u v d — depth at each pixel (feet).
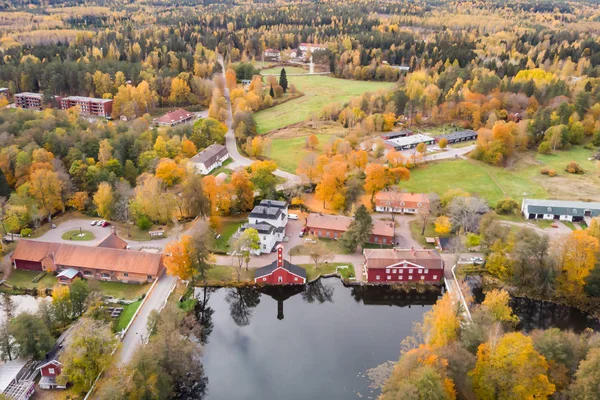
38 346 305.53
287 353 343.05
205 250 394.73
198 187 477.36
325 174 515.09
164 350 292.20
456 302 350.02
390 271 410.93
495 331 285.43
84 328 298.97
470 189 583.17
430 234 480.23
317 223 477.36
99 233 473.67
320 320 379.55
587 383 245.04
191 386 313.32
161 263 412.16
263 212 467.93
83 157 555.69
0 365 301.84
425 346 294.87
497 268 410.72
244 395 306.76
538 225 500.33
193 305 381.40
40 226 483.92
